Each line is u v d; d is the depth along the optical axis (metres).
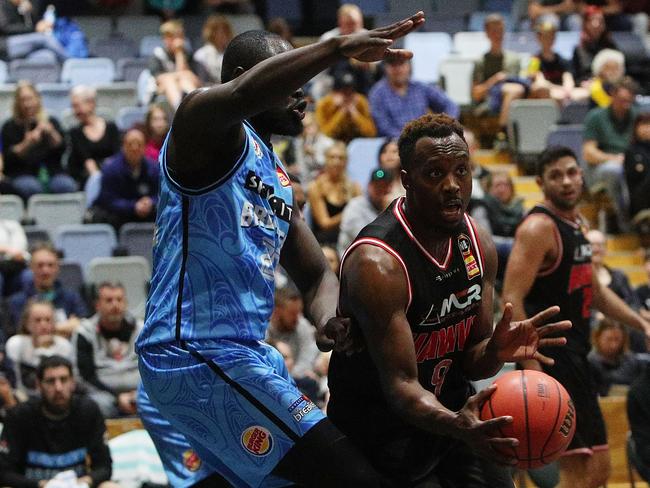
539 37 18.19
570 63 18.69
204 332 5.33
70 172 15.45
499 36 17.94
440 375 5.50
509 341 5.27
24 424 9.77
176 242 5.37
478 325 5.54
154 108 14.78
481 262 5.46
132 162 14.16
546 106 16.94
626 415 11.11
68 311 12.37
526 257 7.96
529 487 10.81
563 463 8.23
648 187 15.34
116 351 11.27
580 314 8.12
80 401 9.91
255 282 5.39
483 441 4.88
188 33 20.22
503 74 17.83
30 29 19.34
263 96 4.90
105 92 17.27
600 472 8.24
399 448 5.51
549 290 8.06
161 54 16.81
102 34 20.30
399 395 5.12
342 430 5.59
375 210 12.80
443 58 18.56
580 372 8.11
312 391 10.78
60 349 11.28
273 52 5.52
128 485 10.09
